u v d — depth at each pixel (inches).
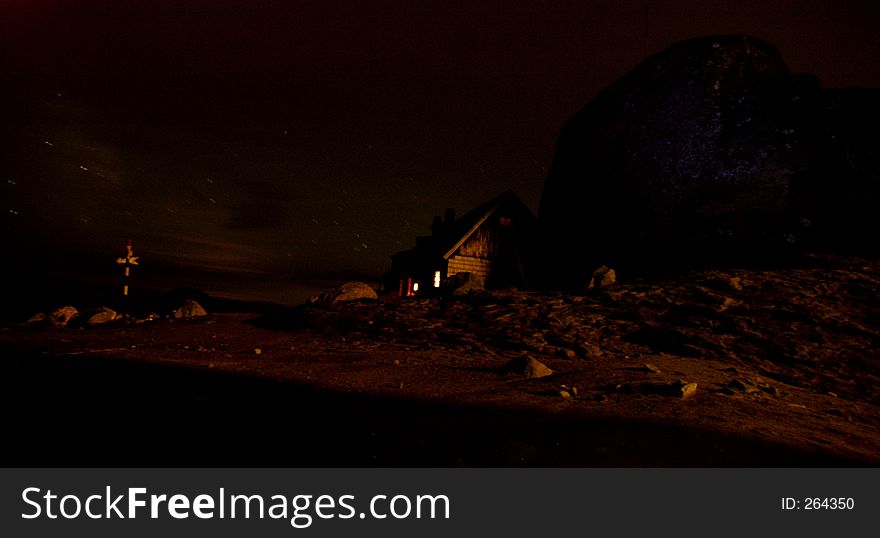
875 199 773.9
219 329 611.8
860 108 876.0
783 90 954.1
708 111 972.6
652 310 560.1
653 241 908.0
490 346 463.2
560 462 171.9
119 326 673.0
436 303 650.8
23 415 196.1
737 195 861.8
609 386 301.6
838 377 398.9
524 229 1147.9
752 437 212.4
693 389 288.4
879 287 580.7
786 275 644.1
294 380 285.6
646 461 177.2
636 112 1048.2
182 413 204.8
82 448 167.2
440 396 259.1
